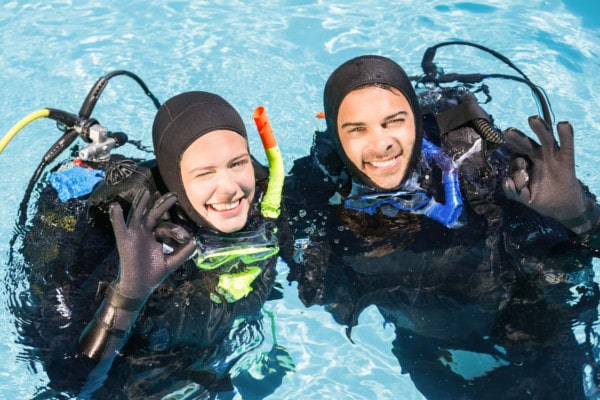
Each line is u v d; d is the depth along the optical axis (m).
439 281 3.76
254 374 3.57
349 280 3.83
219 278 3.63
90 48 5.84
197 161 3.41
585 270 3.79
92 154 4.05
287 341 3.74
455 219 3.83
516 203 3.90
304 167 4.26
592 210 3.67
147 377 3.40
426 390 3.51
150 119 5.21
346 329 3.80
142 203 3.18
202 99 3.57
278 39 5.91
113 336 3.19
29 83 5.54
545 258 3.79
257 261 3.71
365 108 3.62
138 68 5.65
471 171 3.93
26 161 4.89
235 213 3.52
